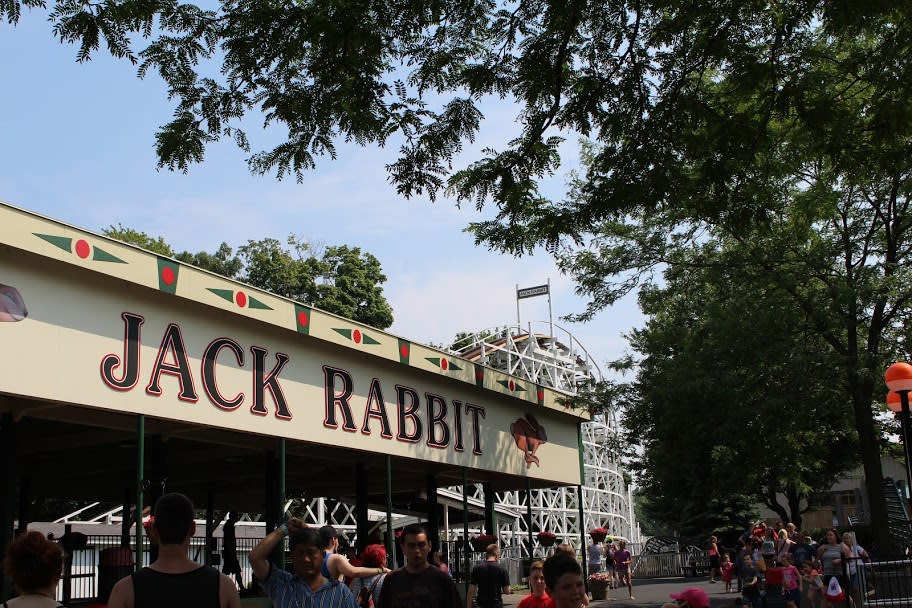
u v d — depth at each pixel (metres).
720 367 23.66
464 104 12.50
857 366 22.55
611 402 26.95
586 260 25.78
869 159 13.21
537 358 53.84
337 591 6.14
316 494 29.64
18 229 11.64
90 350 12.69
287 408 16.19
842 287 21.86
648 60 12.52
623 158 13.05
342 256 54.72
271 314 15.73
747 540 26.27
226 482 26.53
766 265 23.62
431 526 23.83
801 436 28.23
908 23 12.13
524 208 14.07
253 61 11.67
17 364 11.66
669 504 46.12
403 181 12.84
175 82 11.78
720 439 24.81
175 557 4.50
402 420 19.44
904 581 15.41
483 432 22.72
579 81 12.67
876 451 23.47
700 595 5.48
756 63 12.12
